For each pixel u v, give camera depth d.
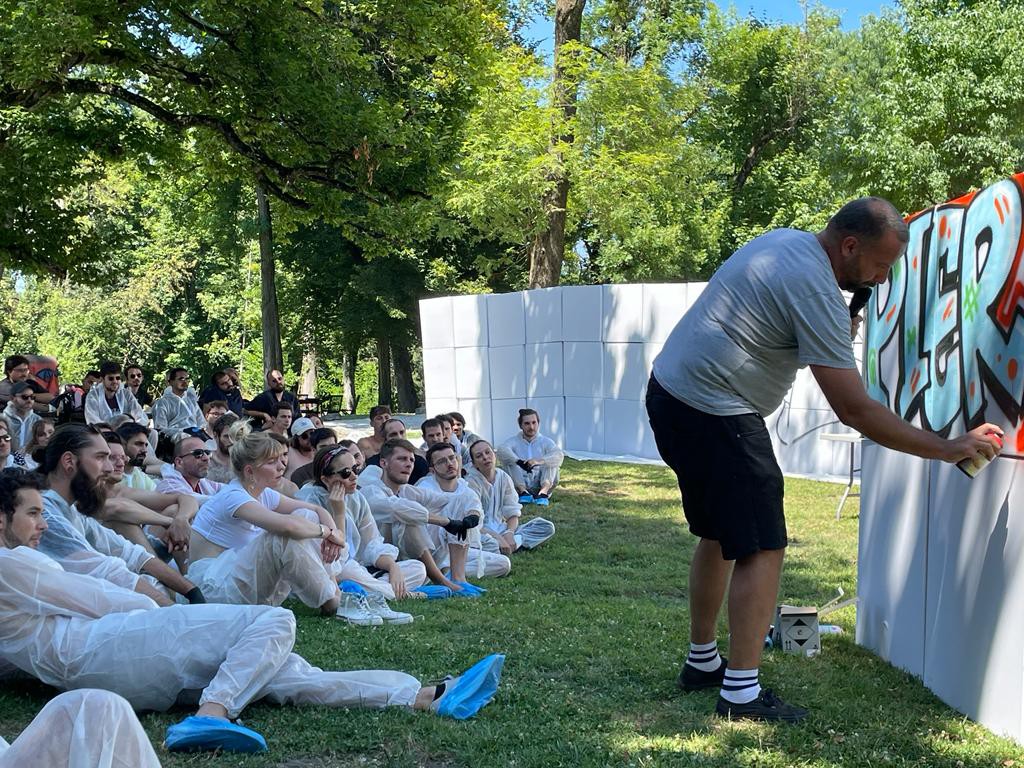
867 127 29.97
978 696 4.18
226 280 47.41
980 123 28.52
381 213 17.84
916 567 4.87
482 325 19.41
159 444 12.14
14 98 13.73
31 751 2.62
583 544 9.89
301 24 14.88
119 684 4.11
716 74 38.75
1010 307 3.98
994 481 4.10
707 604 4.61
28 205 15.36
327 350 44.62
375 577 7.26
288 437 9.21
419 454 9.67
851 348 4.06
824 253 4.15
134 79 15.11
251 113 15.59
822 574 8.20
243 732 3.74
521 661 5.12
